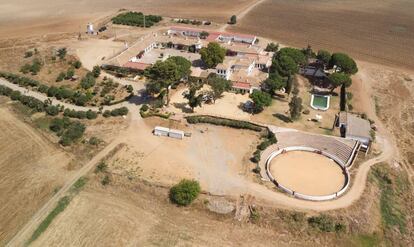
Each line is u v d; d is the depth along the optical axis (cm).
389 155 12431
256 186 10875
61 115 13888
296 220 9912
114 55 18150
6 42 19888
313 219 9862
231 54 18275
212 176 11200
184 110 14075
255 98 13788
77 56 18075
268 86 15088
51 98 14862
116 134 12900
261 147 12244
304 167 11750
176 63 15312
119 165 11544
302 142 12662
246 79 15800
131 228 9762
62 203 10356
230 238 9619
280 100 15012
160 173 11250
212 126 13400
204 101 14625
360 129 12988
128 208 10319
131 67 16575
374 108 14988
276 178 11244
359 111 14662
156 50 18888
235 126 13288
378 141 13075
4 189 10775
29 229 9631
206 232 9744
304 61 16800
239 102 14725
